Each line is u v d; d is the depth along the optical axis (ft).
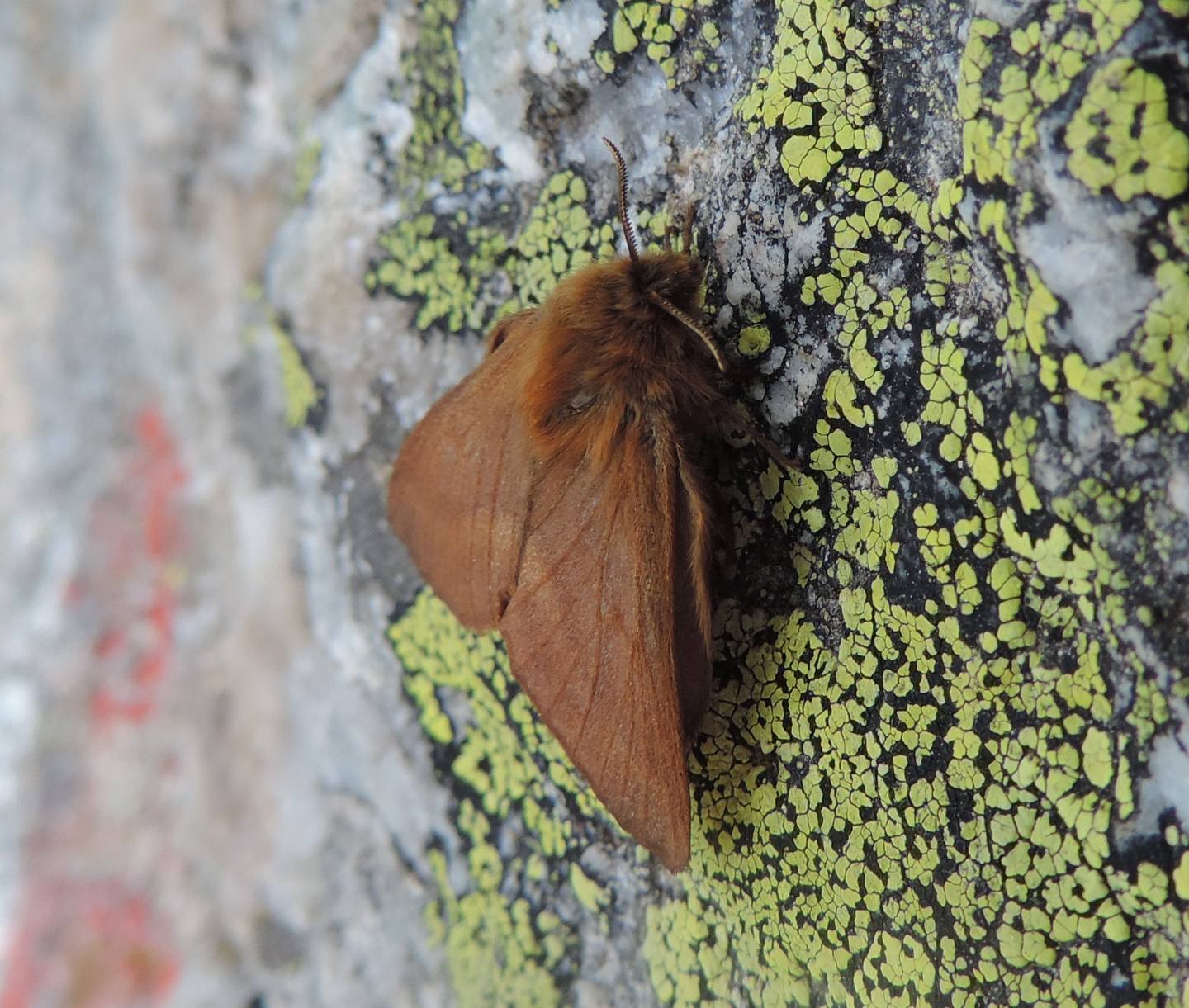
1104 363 0.62
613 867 0.72
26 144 0.82
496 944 0.74
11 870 0.83
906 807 0.65
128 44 0.80
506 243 0.72
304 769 0.79
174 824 0.81
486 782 0.74
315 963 0.79
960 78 0.63
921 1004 0.66
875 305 0.65
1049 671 0.64
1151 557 0.62
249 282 0.78
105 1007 0.81
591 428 0.66
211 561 0.80
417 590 0.75
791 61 0.66
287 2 0.76
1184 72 0.61
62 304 0.82
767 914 0.68
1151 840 0.63
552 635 0.66
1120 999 0.63
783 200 0.66
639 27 0.69
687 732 0.66
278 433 0.78
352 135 0.75
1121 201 0.61
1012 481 0.63
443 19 0.72
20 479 0.83
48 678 0.83
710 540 0.66
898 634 0.65
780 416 0.67
